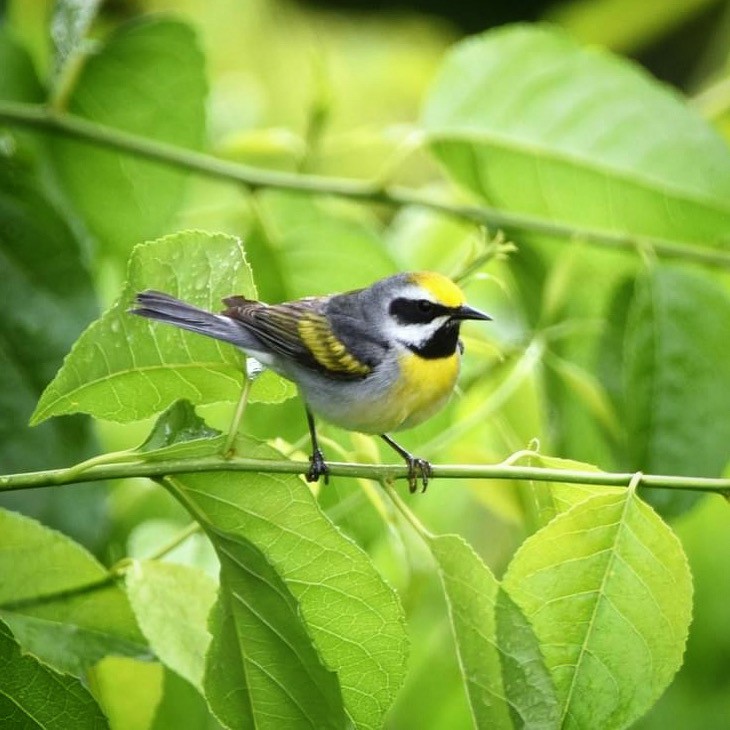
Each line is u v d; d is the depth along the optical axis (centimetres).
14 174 473
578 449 477
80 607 462
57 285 473
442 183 494
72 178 479
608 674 459
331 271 479
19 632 461
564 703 459
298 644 458
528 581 459
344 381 470
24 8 491
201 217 482
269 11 496
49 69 478
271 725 459
